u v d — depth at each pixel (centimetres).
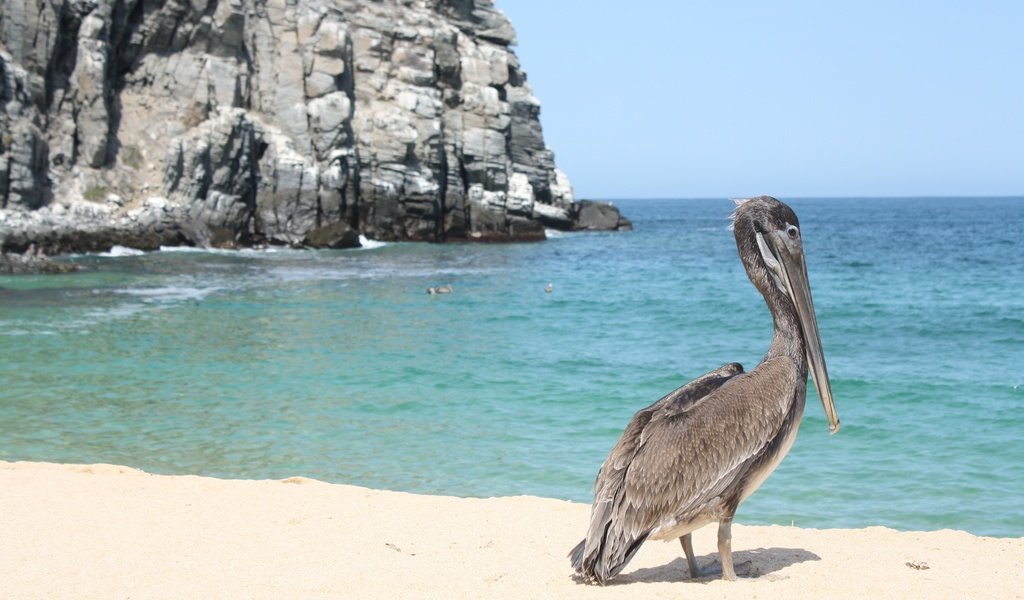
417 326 2417
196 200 4484
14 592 551
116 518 744
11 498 801
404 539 698
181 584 566
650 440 523
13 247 3788
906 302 2966
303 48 4894
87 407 1431
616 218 7150
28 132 4019
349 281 3428
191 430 1303
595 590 542
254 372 1750
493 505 827
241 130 4597
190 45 4650
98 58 4338
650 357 1978
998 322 2473
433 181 5159
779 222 572
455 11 5725
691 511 520
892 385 1617
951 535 746
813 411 1427
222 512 777
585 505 834
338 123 4828
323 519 762
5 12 4066
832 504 977
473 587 557
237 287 3155
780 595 527
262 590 553
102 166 4366
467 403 1510
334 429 1323
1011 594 543
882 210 19400
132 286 3089
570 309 2802
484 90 5491
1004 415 1388
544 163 6122
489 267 4091
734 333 2350
